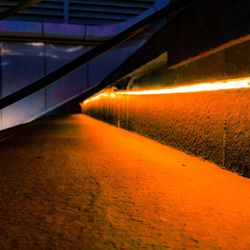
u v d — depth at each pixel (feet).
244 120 7.36
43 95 77.71
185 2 8.42
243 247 3.92
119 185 7.00
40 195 6.18
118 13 74.43
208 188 6.67
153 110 14.99
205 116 9.39
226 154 8.23
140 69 15.40
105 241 4.06
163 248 3.87
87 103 61.36
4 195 6.15
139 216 5.03
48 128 26.86
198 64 9.87
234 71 7.75
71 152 12.12
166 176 7.82
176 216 5.04
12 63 75.31
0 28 68.33
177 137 11.82
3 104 8.53
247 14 6.12
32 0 12.91
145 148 12.92
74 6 72.13
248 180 7.23
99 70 80.12
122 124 23.52
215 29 7.39
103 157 10.84
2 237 4.15
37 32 69.97
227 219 4.91
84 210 5.30
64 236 4.20
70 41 74.90
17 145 14.55
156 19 8.44
